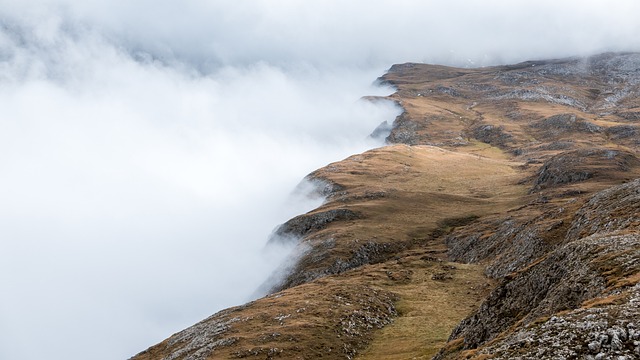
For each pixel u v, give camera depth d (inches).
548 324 1346.0
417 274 4616.1
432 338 2987.2
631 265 1620.3
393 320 3508.9
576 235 3366.1
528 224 4586.6
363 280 4448.8
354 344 3110.2
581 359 1116.5
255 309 3914.9
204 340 3452.3
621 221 2824.8
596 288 1610.5
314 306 3641.7
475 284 4084.6
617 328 1156.5
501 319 2060.8
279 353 2908.5
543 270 2063.2
